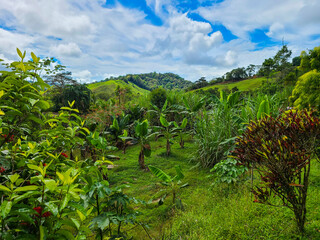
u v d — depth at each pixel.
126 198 2.70
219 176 4.35
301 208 2.37
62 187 1.31
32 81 2.17
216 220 3.05
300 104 6.38
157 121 11.56
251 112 6.17
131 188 5.06
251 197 3.32
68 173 1.36
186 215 3.32
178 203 3.76
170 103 11.34
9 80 1.99
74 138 2.64
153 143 10.00
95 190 2.53
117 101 13.16
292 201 2.32
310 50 6.94
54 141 2.57
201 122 6.83
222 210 3.34
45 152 2.10
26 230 1.44
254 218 2.90
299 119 2.37
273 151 2.21
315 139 2.29
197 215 3.30
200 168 6.02
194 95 11.31
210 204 3.71
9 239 1.24
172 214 3.65
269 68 55.88
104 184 2.57
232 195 3.83
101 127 8.91
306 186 2.34
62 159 2.43
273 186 2.24
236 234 2.63
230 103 6.56
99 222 2.33
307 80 6.25
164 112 10.11
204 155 6.06
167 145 7.79
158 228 3.29
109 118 9.49
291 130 2.32
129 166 6.76
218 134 6.11
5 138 2.05
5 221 1.26
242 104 7.63
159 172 3.94
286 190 2.26
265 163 2.29
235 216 3.00
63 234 1.41
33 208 1.39
